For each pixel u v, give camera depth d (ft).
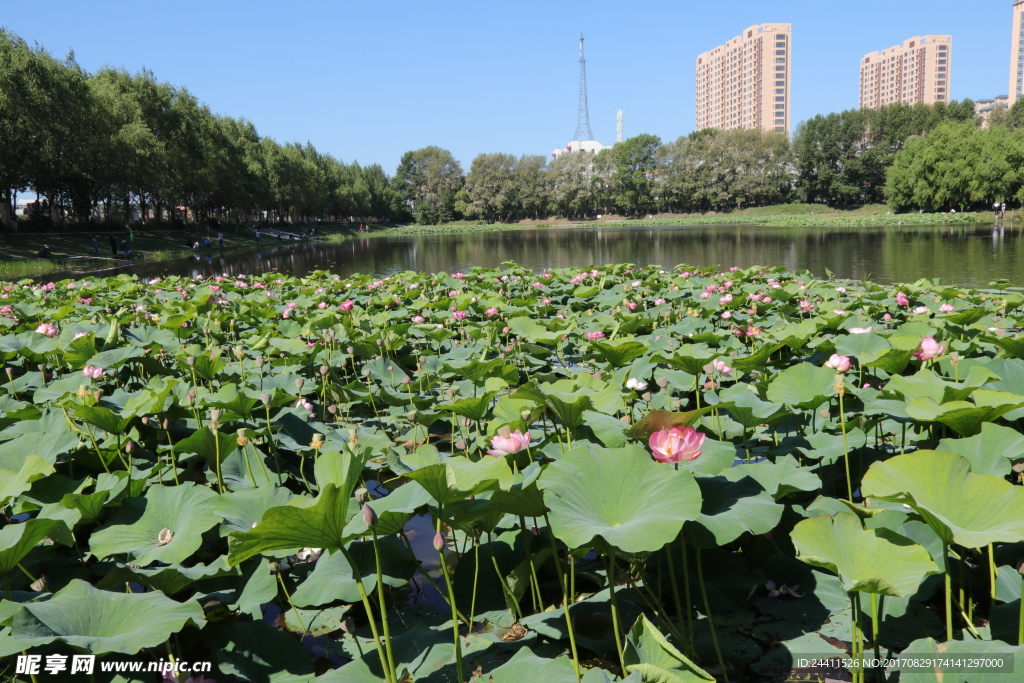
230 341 27.14
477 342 24.61
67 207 127.75
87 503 10.09
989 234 112.37
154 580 8.31
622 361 18.16
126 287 42.63
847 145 267.18
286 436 13.84
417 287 41.06
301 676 7.67
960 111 248.73
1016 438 9.13
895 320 25.73
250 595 8.75
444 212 335.47
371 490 14.28
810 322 19.16
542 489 7.73
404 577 9.16
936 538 8.77
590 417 10.87
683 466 9.14
